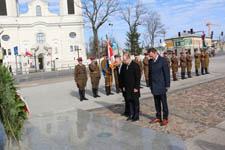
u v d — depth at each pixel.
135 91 4.91
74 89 11.48
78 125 4.75
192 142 3.65
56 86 13.45
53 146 3.64
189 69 12.59
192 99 6.85
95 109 6.41
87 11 33.44
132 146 3.51
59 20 47.41
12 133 3.59
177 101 6.73
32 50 43.31
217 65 20.11
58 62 43.16
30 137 4.09
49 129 4.54
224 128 4.17
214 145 3.47
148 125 4.69
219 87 8.60
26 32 45.28
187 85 9.53
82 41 48.47
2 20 43.72
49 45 46.31
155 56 4.67
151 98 7.57
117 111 6.10
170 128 4.42
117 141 3.74
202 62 13.64
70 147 3.57
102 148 3.48
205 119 4.82
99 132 4.24
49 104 7.64
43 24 46.03
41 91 11.49
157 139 3.76
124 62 5.02
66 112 6.04
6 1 43.94
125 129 4.36
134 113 5.07
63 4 47.56
